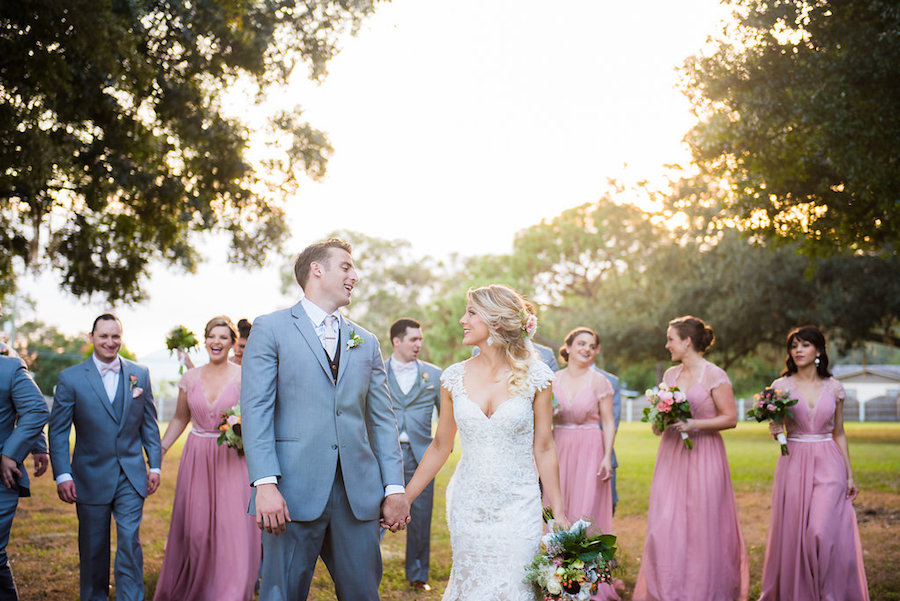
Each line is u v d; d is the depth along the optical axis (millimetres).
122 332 5848
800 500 6027
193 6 11078
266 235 15609
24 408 5164
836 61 8805
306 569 3812
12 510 5121
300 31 12656
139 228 14711
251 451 3666
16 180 10055
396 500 4012
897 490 12336
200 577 5855
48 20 8977
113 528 9234
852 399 50188
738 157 10273
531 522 3918
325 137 15562
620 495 12328
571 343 6680
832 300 25578
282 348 3869
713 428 6164
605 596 6051
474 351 5262
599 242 49781
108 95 10391
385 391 4176
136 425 5848
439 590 6531
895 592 6324
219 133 12953
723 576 6070
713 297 28578
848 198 9609
